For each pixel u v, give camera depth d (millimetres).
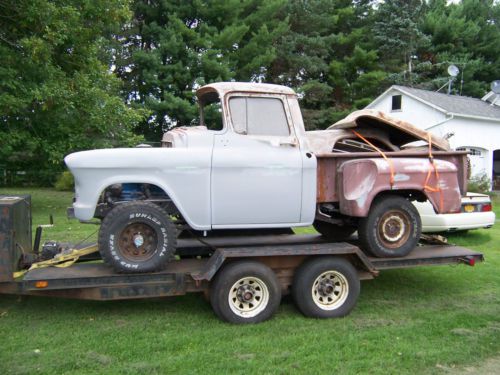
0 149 12992
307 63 25953
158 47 22812
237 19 23234
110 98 14281
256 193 5363
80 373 3984
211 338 4738
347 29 31375
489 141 23156
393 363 4262
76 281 4918
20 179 23266
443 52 32969
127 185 5562
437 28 33406
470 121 22359
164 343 4586
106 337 4727
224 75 21266
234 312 5105
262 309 5168
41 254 5652
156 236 5094
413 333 4938
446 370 4191
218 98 5695
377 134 6430
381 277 7145
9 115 13023
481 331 5035
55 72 12867
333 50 29156
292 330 4992
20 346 4488
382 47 30125
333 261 5367
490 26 35781
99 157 5031
